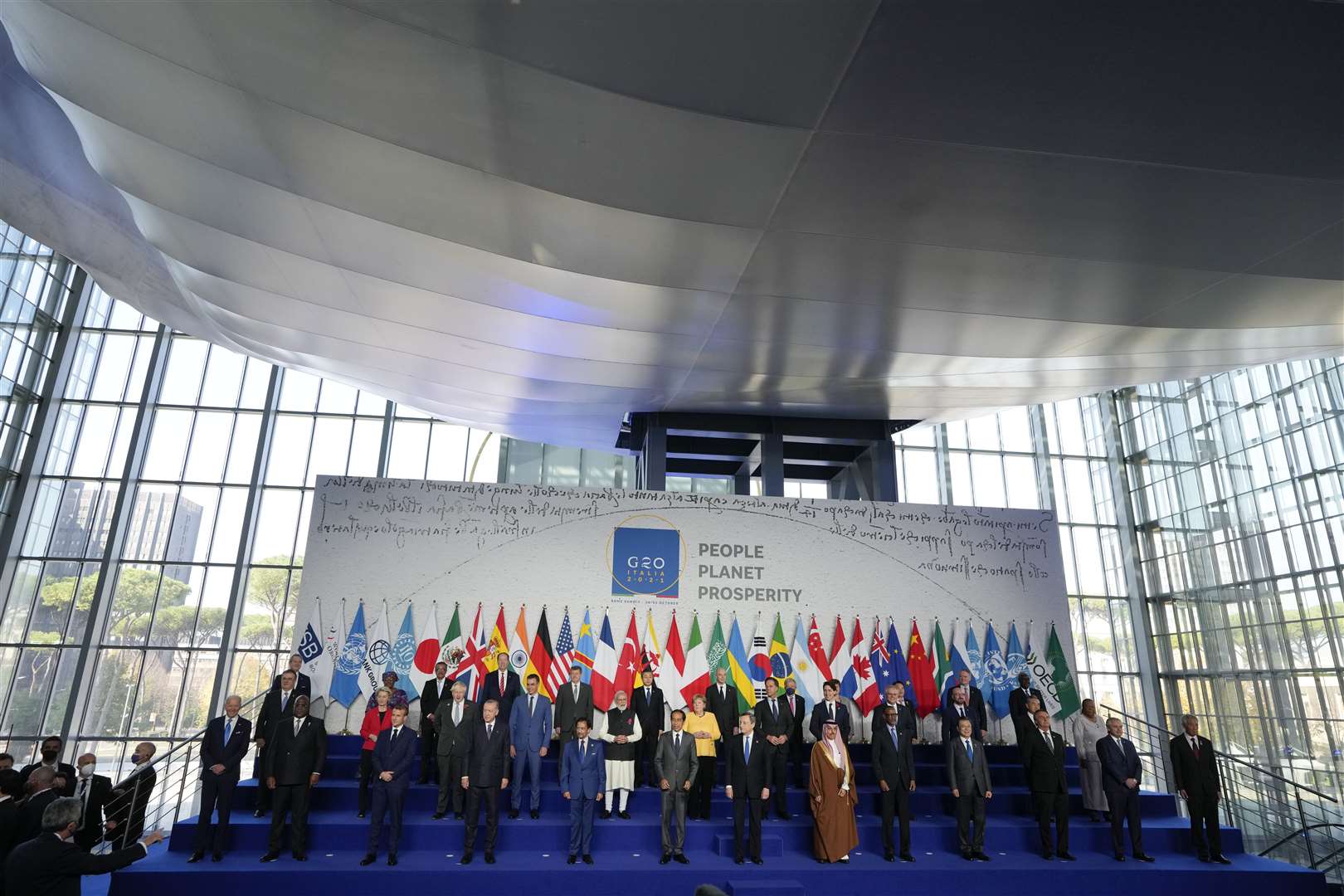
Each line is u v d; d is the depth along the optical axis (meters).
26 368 20.25
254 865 7.99
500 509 12.62
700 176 7.00
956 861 8.96
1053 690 12.81
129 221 10.56
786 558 13.01
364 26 5.73
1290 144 6.10
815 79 5.66
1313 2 4.69
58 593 19.50
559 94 6.13
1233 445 19.56
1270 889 8.71
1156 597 21.84
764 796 8.91
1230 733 19.05
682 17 5.23
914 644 12.72
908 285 8.88
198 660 19.62
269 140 7.38
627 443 16.34
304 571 11.92
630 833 9.24
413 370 12.88
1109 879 8.63
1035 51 5.23
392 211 8.16
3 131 9.09
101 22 6.40
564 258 8.68
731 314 9.90
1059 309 9.34
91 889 7.98
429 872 8.00
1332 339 10.19
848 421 15.16
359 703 11.51
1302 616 17.22
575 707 9.94
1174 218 7.24
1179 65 5.27
